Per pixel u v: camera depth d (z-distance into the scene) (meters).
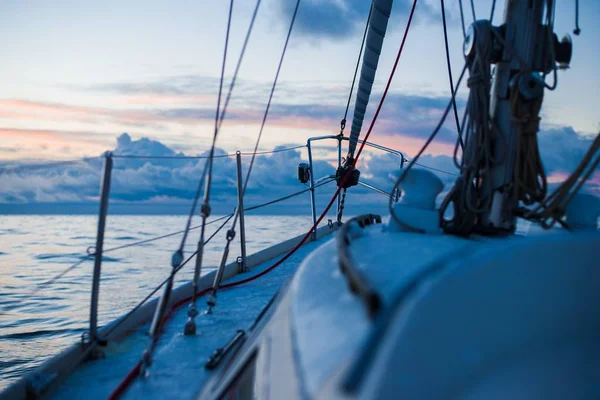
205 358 3.39
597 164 2.88
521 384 1.52
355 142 6.84
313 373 1.53
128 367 3.41
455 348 1.50
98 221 3.53
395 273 2.04
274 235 52.62
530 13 3.16
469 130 3.26
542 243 1.83
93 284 3.55
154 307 4.50
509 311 1.69
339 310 1.90
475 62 3.17
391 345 1.30
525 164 3.18
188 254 33.72
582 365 1.63
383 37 5.15
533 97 3.07
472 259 1.70
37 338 12.70
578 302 1.83
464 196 3.19
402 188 3.36
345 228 2.84
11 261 33.06
